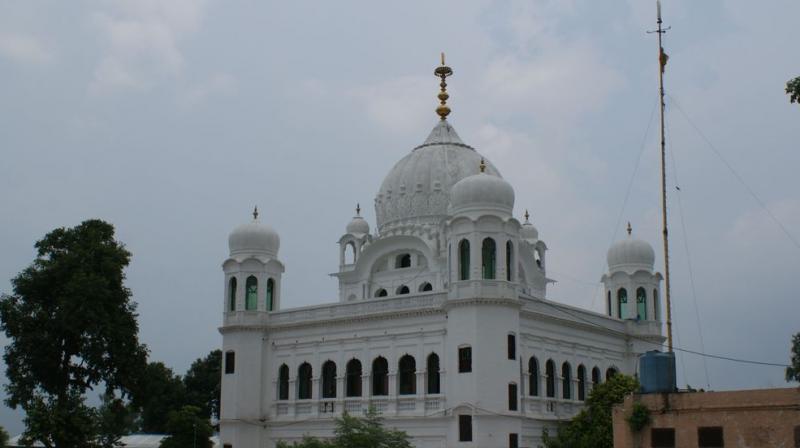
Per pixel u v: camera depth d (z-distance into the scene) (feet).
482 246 230.27
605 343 275.18
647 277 294.87
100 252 249.14
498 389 220.23
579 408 255.70
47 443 228.02
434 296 237.66
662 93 179.32
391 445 194.70
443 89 310.04
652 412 151.74
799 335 139.64
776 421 140.26
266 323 271.08
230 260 277.64
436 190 278.05
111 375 247.70
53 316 239.09
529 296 243.40
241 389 265.95
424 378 233.96
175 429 309.42
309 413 256.32
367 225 307.99
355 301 253.24
